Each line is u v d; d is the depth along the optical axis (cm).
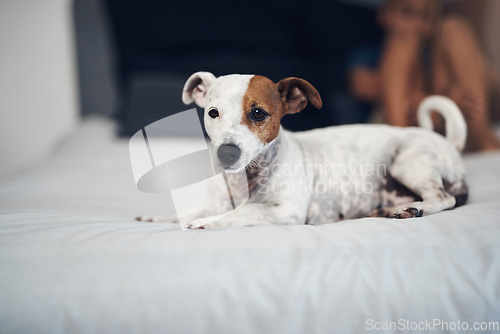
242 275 81
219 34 329
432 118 178
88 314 75
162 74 305
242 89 119
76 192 166
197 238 93
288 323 75
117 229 103
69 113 358
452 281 83
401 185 138
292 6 341
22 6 340
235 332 74
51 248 87
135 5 326
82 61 347
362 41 347
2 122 350
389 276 82
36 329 73
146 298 76
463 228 97
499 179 168
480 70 293
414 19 300
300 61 327
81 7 342
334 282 81
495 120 315
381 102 305
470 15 345
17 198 150
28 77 348
